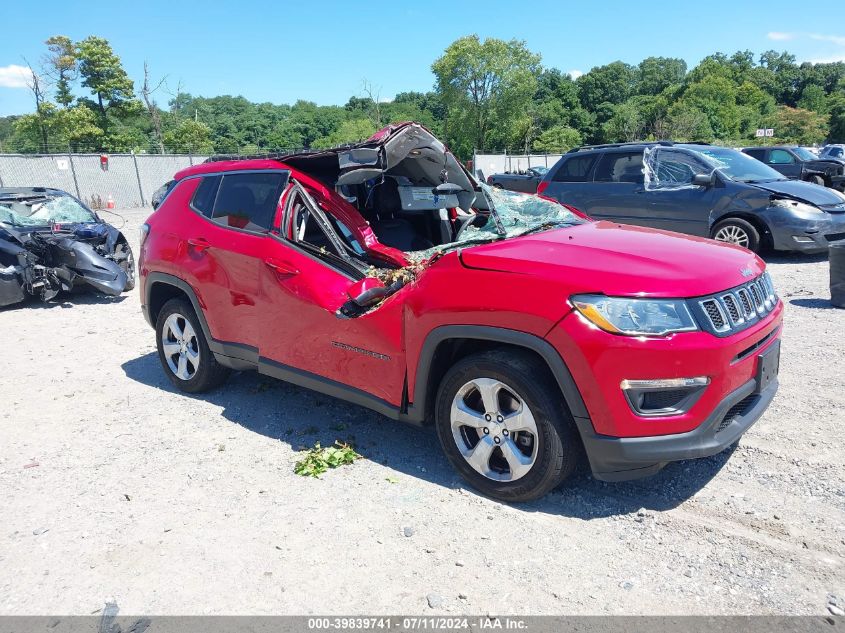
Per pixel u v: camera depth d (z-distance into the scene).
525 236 3.84
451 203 5.04
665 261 3.13
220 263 4.49
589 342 2.79
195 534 3.13
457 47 70.06
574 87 103.19
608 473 2.97
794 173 19.45
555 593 2.60
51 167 27.75
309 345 3.99
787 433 3.86
